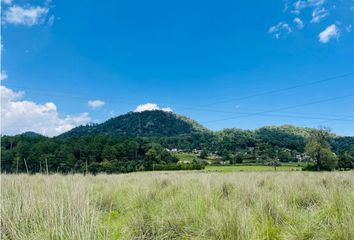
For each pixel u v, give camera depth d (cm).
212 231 459
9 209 486
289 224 501
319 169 7212
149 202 739
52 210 439
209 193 682
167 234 486
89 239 354
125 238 425
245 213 482
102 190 898
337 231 422
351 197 565
